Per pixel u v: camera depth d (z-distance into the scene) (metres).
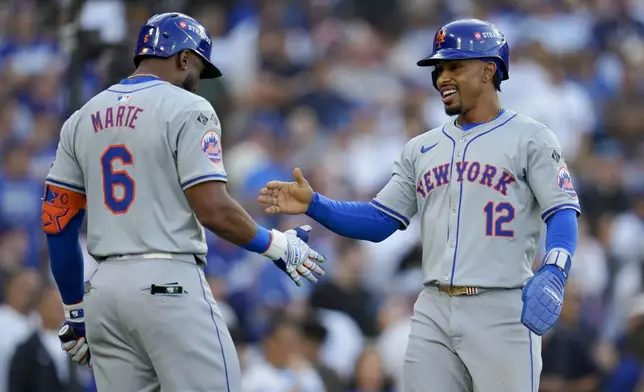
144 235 17.69
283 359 33.78
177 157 17.69
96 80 31.38
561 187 18.09
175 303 17.53
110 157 17.91
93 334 18.08
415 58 57.84
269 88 52.28
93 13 43.00
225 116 48.91
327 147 49.22
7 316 32.72
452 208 18.41
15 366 31.98
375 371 35.47
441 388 18.33
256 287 39.56
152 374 18.12
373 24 60.44
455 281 18.17
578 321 36.62
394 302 38.91
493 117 18.80
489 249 18.14
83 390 32.16
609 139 51.81
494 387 18.02
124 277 17.64
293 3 59.19
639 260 44.47
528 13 60.66
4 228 43.38
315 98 52.31
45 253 36.19
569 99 52.66
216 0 57.84
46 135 47.56
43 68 51.47
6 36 52.97
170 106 17.78
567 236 17.77
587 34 59.56
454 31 18.61
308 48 57.12
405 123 51.03
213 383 17.64
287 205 19.33
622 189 47.69
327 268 40.50
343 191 46.62
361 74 55.34
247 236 17.92
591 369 35.47
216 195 17.55
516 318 18.11
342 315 38.19
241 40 56.06
